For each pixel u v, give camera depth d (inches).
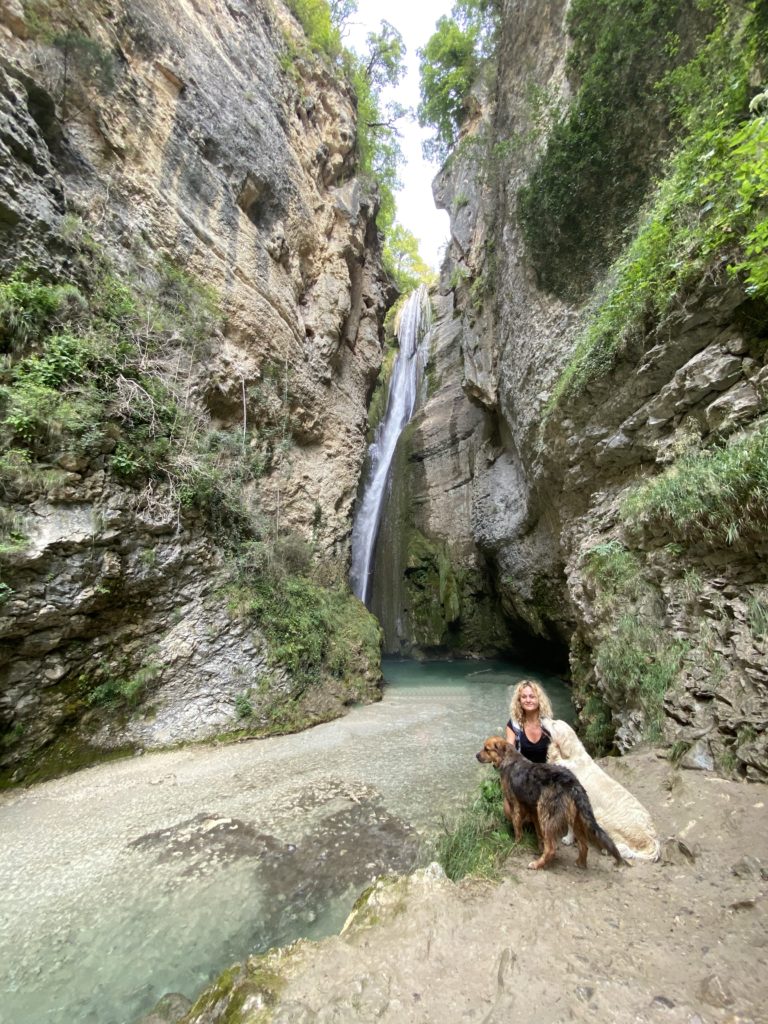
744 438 172.2
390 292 832.9
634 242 264.7
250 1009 77.9
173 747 286.0
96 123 345.4
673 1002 69.6
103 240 333.7
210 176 438.9
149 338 343.3
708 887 98.8
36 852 183.3
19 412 252.4
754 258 177.8
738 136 147.2
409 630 782.5
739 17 232.1
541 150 407.5
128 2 379.6
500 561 621.3
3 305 257.1
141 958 133.7
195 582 330.0
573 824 112.8
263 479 454.3
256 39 544.1
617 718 220.8
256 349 462.6
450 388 865.5
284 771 255.9
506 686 507.2
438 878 112.4
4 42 291.6
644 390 259.9
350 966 85.9
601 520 302.2
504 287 520.1
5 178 263.0
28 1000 121.8
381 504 888.9
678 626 189.3
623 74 315.0
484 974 80.2
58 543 254.4
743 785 132.5
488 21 634.2
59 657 260.7
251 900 155.1
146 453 315.3
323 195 636.1
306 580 456.1
